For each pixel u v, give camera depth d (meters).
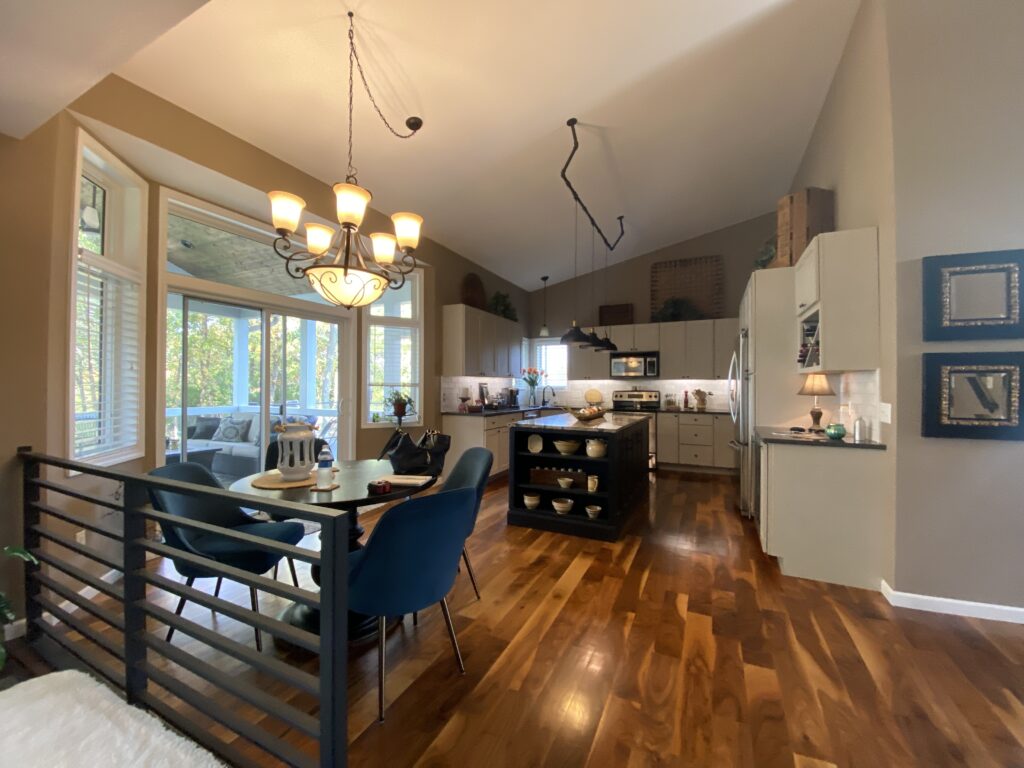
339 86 2.79
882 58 2.51
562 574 2.80
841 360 2.66
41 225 2.07
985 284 2.26
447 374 5.53
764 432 3.16
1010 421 2.22
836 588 2.60
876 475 2.60
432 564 1.69
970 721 1.56
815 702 1.65
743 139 4.23
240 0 2.18
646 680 1.78
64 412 2.19
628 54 2.94
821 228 3.46
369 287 2.21
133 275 2.79
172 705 1.65
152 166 2.80
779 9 2.82
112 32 1.36
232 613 1.30
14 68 1.50
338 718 1.13
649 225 5.98
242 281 3.72
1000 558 2.26
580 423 4.00
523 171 4.18
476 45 2.66
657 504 4.46
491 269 6.64
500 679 1.79
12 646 1.94
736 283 6.46
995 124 2.28
